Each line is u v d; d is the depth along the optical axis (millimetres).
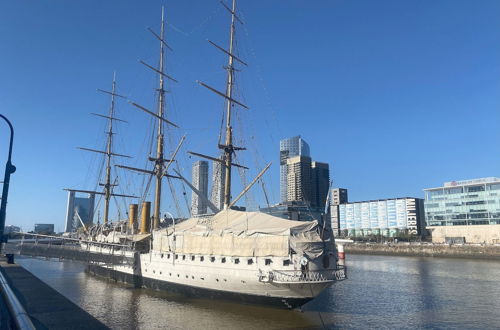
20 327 6109
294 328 30781
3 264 35875
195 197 93312
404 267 92188
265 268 33969
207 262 38750
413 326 32938
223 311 35438
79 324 13359
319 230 35375
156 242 46031
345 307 40781
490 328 32562
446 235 172500
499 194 165375
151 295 43406
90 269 65625
